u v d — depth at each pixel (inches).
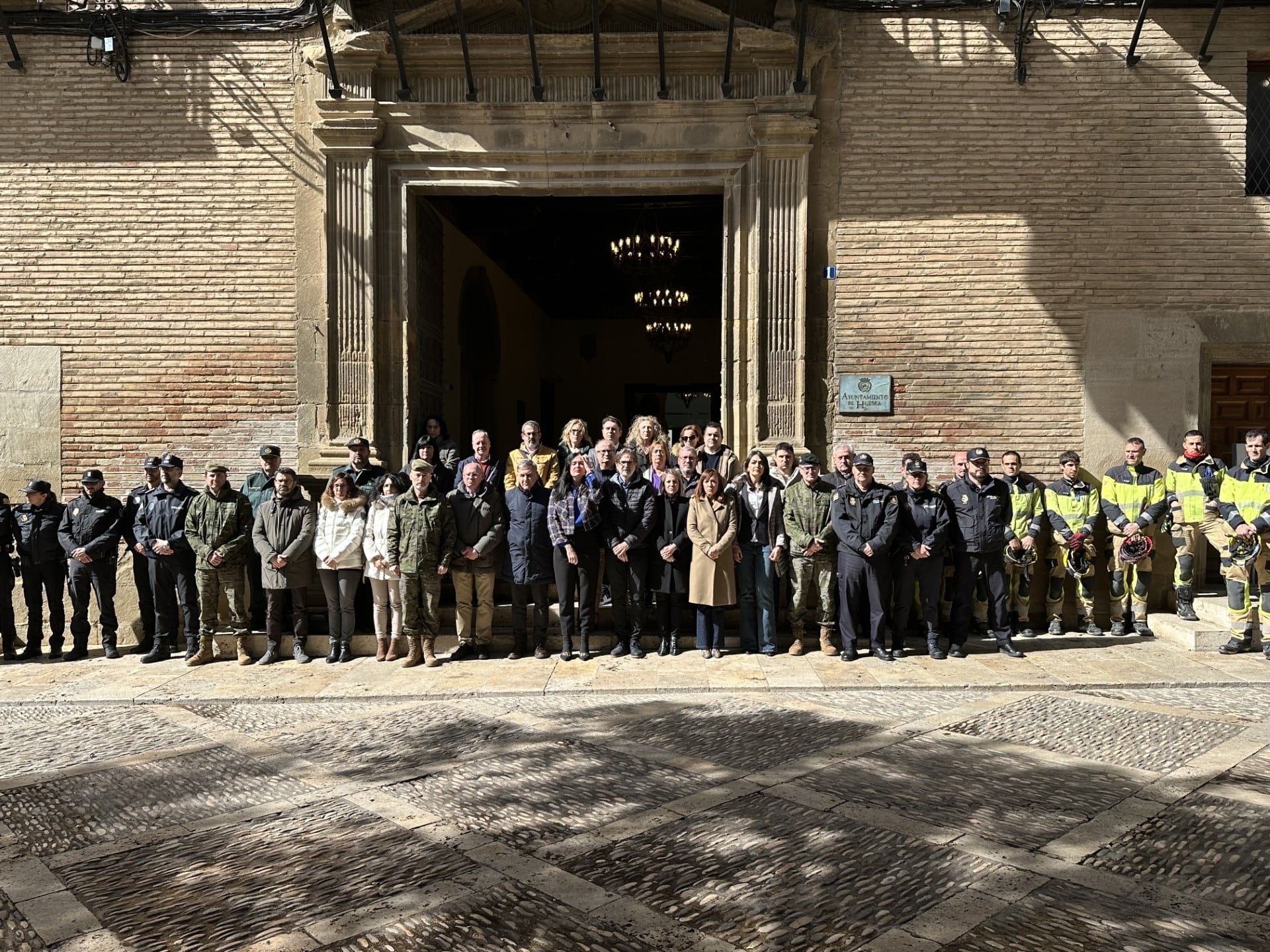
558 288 705.6
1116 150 349.1
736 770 195.2
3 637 316.8
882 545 289.6
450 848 157.6
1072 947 124.7
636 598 302.4
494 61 350.3
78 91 352.5
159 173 353.7
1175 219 349.7
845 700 251.4
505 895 140.6
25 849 160.4
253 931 130.8
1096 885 142.2
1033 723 227.0
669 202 455.8
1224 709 239.3
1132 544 318.0
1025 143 350.0
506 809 174.6
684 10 346.0
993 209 351.6
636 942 127.2
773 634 306.0
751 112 348.2
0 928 133.1
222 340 355.6
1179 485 327.0
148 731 231.9
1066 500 327.6
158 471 321.1
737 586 308.3
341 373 353.1
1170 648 308.5
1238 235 349.1
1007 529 304.3
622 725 230.4
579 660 300.4
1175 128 348.5
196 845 160.6
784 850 155.1
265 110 352.8
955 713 236.5
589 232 552.4
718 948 125.3
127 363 356.2
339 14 345.7
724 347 354.6
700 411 828.6
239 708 254.1
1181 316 350.0
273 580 304.7
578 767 198.2
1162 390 350.9
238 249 354.3
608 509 299.9
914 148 351.6
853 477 300.0
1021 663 288.5
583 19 350.9
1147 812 169.6
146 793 186.4
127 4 353.4
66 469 356.8
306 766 201.6
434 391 407.5
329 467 349.7
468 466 303.0
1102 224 350.3
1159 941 126.1
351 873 148.4
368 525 305.7
